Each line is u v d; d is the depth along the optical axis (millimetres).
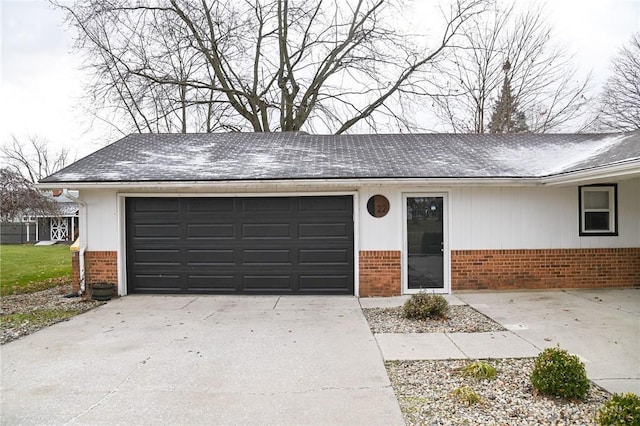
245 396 3926
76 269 8922
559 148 10531
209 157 9867
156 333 6047
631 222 8984
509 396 3840
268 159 9609
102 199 8812
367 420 3445
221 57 17766
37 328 6383
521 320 6527
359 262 8625
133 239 8938
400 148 10695
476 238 8734
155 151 10492
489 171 8516
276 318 6871
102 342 5641
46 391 4082
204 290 8875
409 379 4277
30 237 31750
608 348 5125
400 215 8625
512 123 22859
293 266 8766
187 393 4008
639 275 9000
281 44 18578
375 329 6152
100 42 16562
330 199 8703
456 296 8414
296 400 3830
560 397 3773
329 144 11281
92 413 3621
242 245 8812
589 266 8914
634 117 22641
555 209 8836
